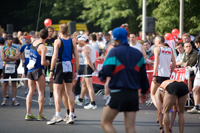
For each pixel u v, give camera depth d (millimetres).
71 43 14734
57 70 14453
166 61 14820
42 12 78812
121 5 64500
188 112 18219
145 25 29250
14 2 56750
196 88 17734
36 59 15141
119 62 9516
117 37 9805
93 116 16922
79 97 21406
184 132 13844
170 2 36781
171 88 11953
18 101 21594
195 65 18094
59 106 14703
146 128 14461
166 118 12070
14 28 58594
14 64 20062
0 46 22219
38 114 17125
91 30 81062
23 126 14500
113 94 9516
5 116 16625
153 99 14633
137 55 9750
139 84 9812
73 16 81875
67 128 14188
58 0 78500
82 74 21094
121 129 14102
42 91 15578
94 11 69812
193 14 36500
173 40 23984
